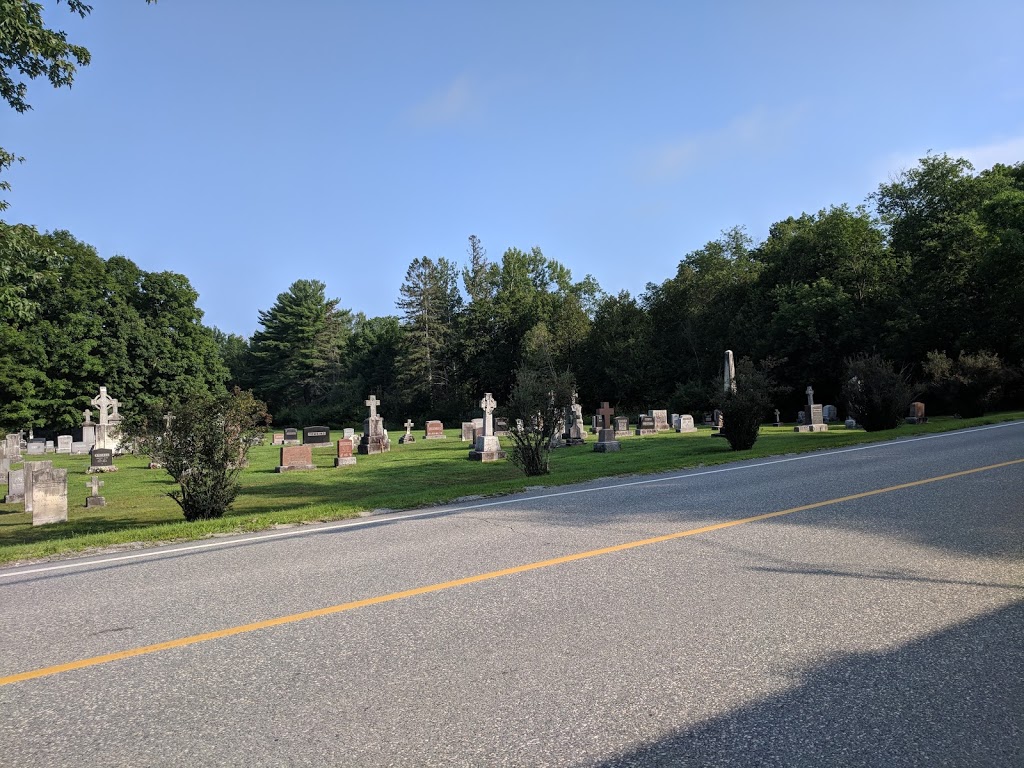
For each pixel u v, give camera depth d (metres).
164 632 4.82
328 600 5.42
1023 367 33.09
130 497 17.27
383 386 83.69
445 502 11.01
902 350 42.50
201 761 3.03
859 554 6.10
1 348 47.41
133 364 56.09
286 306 88.25
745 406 19.86
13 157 13.79
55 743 3.25
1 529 12.69
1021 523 7.06
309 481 19.19
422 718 3.36
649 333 64.75
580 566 6.09
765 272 57.75
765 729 3.13
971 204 45.28
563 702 3.47
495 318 75.69
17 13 12.20
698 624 4.50
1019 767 2.78
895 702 3.34
